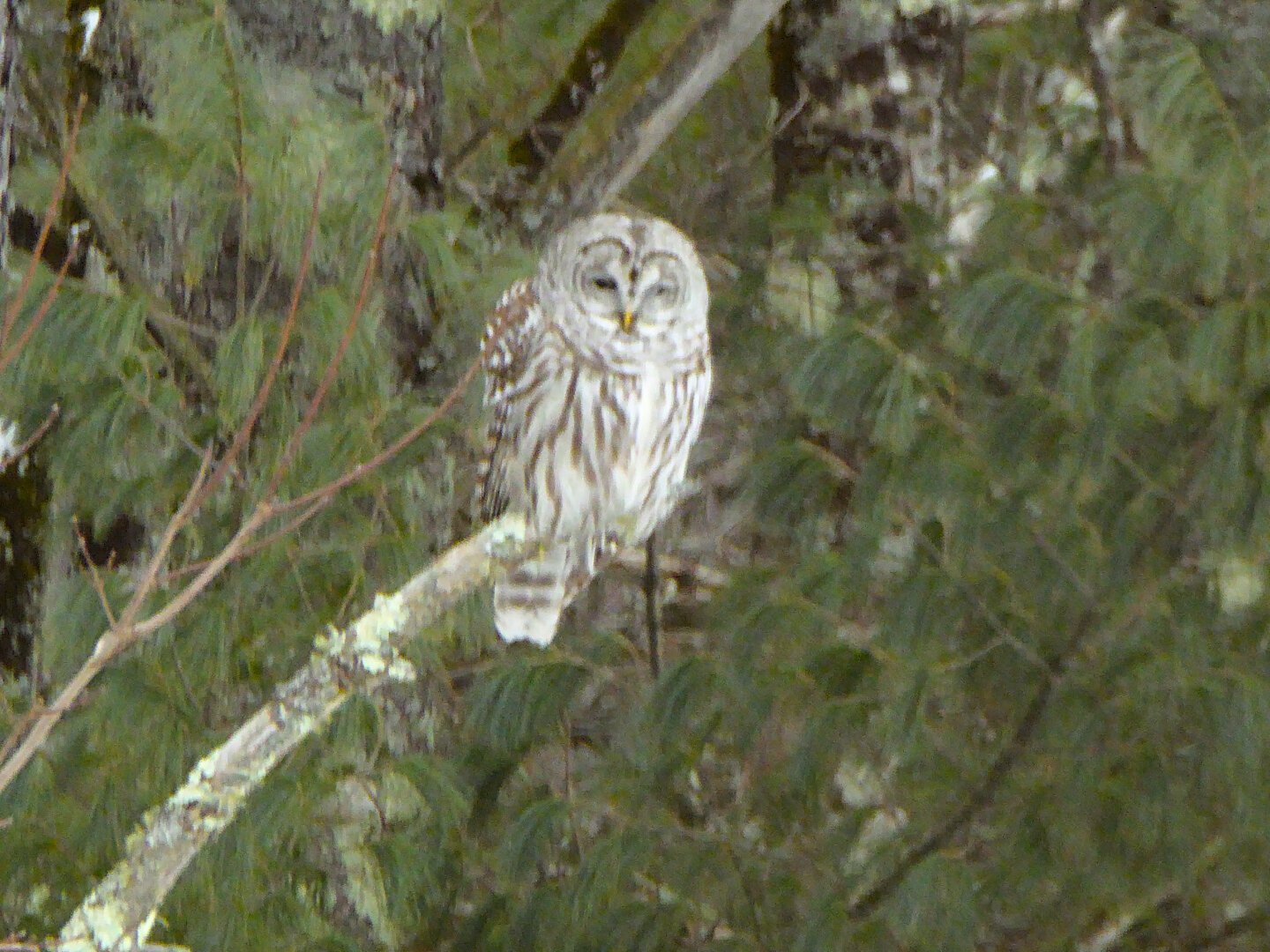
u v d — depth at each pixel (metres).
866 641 12.10
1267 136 10.92
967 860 12.25
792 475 12.12
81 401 11.09
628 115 12.95
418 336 12.22
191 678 11.07
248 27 12.12
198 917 10.81
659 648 14.14
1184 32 14.12
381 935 11.55
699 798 13.26
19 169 12.16
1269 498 10.98
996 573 12.06
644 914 11.66
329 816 11.57
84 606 11.20
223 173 11.53
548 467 10.71
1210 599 11.70
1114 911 12.38
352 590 10.97
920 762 12.33
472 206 13.58
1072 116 15.55
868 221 14.77
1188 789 11.58
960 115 16.19
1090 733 11.38
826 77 15.16
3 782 6.55
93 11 12.49
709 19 12.76
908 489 11.67
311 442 10.97
